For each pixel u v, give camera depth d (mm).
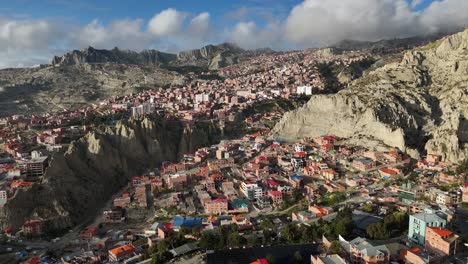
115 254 196125
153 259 171875
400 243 161625
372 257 142750
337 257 146625
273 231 194375
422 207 195250
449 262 143375
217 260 162250
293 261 156250
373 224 172125
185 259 174000
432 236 152500
